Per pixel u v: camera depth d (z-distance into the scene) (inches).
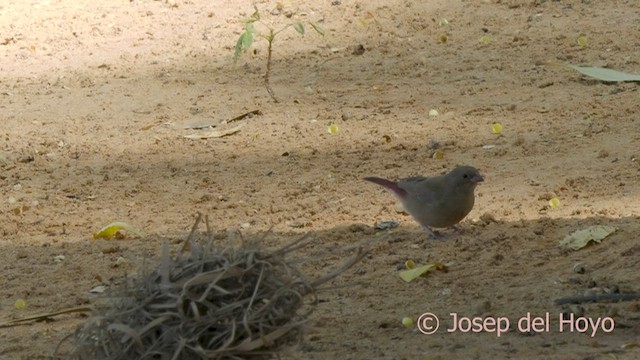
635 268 396.5
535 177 508.7
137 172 561.3
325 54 722.2
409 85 659.4
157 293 291.1
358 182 525.7
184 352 286.8
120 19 808.9
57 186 549.3
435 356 336.5
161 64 724.7
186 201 518.0
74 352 303.7
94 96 677.9
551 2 773.9
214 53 737.0
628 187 483.8
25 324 392.8
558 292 385.4
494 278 404.8
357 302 392.5
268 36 708.7
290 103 646.5
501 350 339.9
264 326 288.0
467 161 540.4
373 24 761.6
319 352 346.6
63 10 834.8
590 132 560.4
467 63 684.7
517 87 640.4
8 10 841.5
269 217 488.7
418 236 454.9
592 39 701.3
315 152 570.9
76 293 420.8
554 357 327.6
